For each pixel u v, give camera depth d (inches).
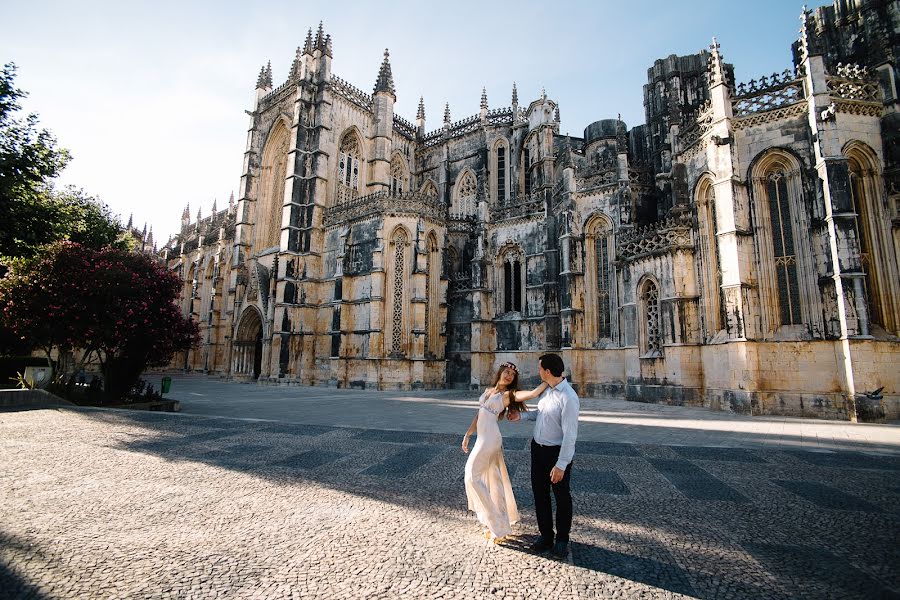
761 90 1000.2
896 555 255.6
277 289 1962.4
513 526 298.8
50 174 1120.2
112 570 226.1
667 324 1120.2
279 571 228.4
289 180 2041.1
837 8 1210.6
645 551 259.6
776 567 239.6
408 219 1780.3
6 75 1010.1
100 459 461.1
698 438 624.7
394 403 1128.2
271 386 1831.9
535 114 1871.3
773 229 967.0
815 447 559.8
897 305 867.4
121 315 902.4
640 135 1863.9
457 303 1862.7
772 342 919.7
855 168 932.0
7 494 345.7
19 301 888.3
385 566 235.9
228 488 371.6
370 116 2336.4
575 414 256.2
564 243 1494.8
